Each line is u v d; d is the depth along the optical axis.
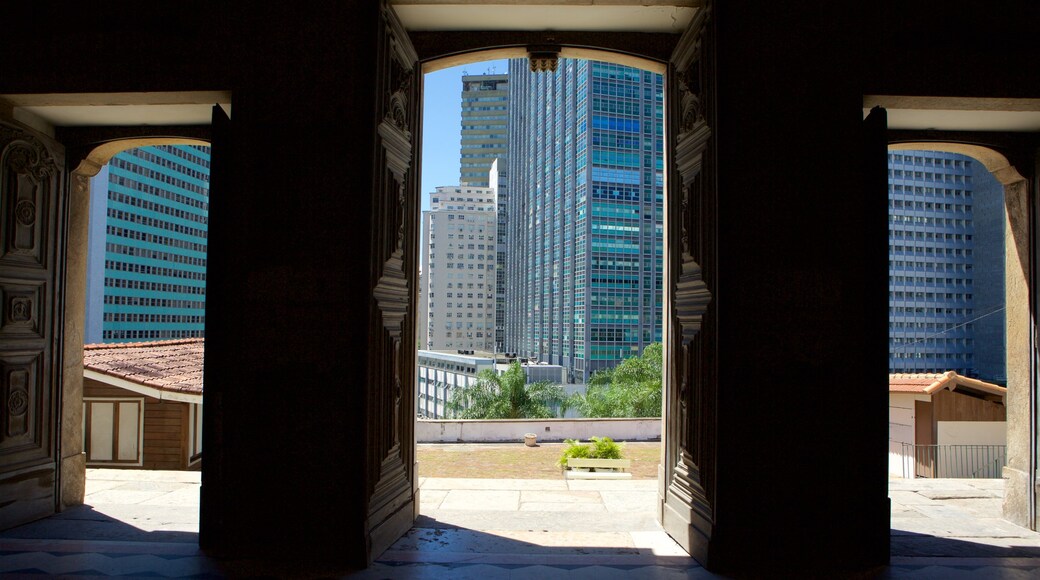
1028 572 3.46
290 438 3.62
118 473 5.89
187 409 7.64
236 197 3.67
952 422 8.46
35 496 4.36
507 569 3.46
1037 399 4.39
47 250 4.49
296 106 3.72
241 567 3.41
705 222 3.76
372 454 3.68
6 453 4.16
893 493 5.49
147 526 4.24
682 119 4.24
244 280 3.68
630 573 3.40
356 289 3.60
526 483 5.80
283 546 3.58
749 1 3.66
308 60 3.74
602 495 5.34
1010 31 3.84
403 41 4.13
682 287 4.20
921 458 8.54
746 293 3.55
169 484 5.48
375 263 3.70
